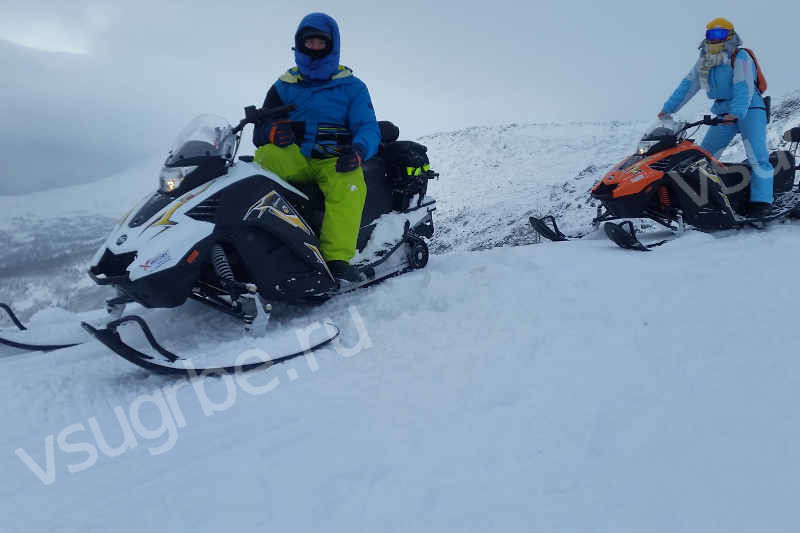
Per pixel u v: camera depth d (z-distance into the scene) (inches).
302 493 67.1
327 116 160.4
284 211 143.6
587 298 138.2
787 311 117.1
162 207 131.6
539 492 64.6
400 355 113.0
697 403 83.2
